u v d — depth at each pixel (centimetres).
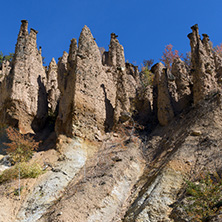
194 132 1769
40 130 2420
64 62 2658
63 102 2192
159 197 1398
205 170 1470
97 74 2286
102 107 2222
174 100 2212
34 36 2666
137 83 2906
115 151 1911
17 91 2320
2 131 2233
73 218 1379
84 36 2350
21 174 1734
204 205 1200
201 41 2455
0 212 1480
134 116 2339
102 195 1521
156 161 1789
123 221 1398
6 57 4100
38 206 1513
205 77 2083
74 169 1773
